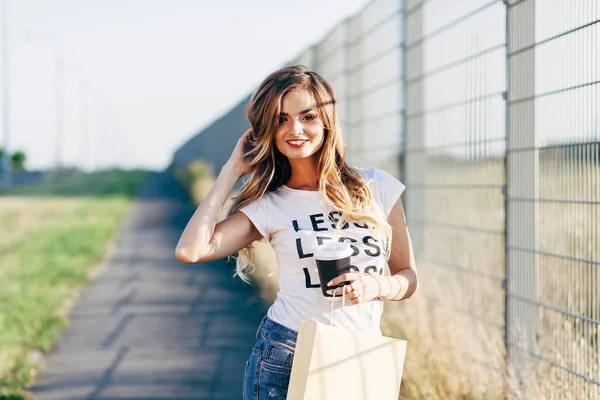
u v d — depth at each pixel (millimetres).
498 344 4070
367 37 6332
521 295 3945
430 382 3885
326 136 2742
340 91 7117
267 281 7824
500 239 4203
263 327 2717
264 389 2639
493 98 4234
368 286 2545
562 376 3502
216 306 8258
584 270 3441
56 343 6922
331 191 2666
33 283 10055
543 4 3746
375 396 2438
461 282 4602
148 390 5434
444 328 4176
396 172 5727
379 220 2666
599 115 3283
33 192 37406
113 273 11109
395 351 2467
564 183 3576
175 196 28344
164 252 13344
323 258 2453
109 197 29797
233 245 2789
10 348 6559
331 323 2523
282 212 2729
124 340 6941
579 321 3463
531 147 3838
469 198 4527
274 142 2766
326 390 2375
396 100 5684
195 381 5613
